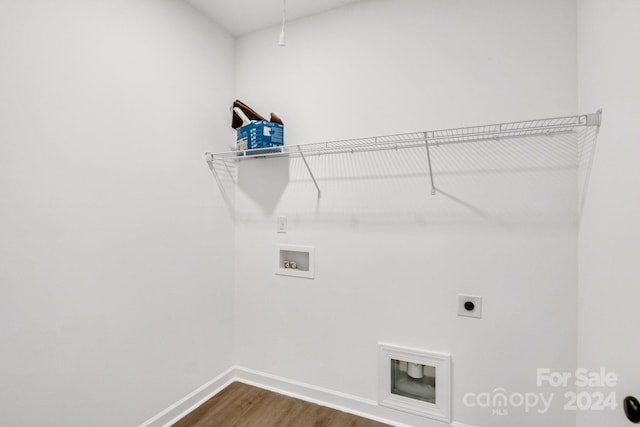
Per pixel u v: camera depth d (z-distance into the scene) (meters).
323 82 1.88
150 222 1.59
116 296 1.43
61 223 1.22
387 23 1.71
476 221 1.51
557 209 1.37
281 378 2.00
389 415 1.69
